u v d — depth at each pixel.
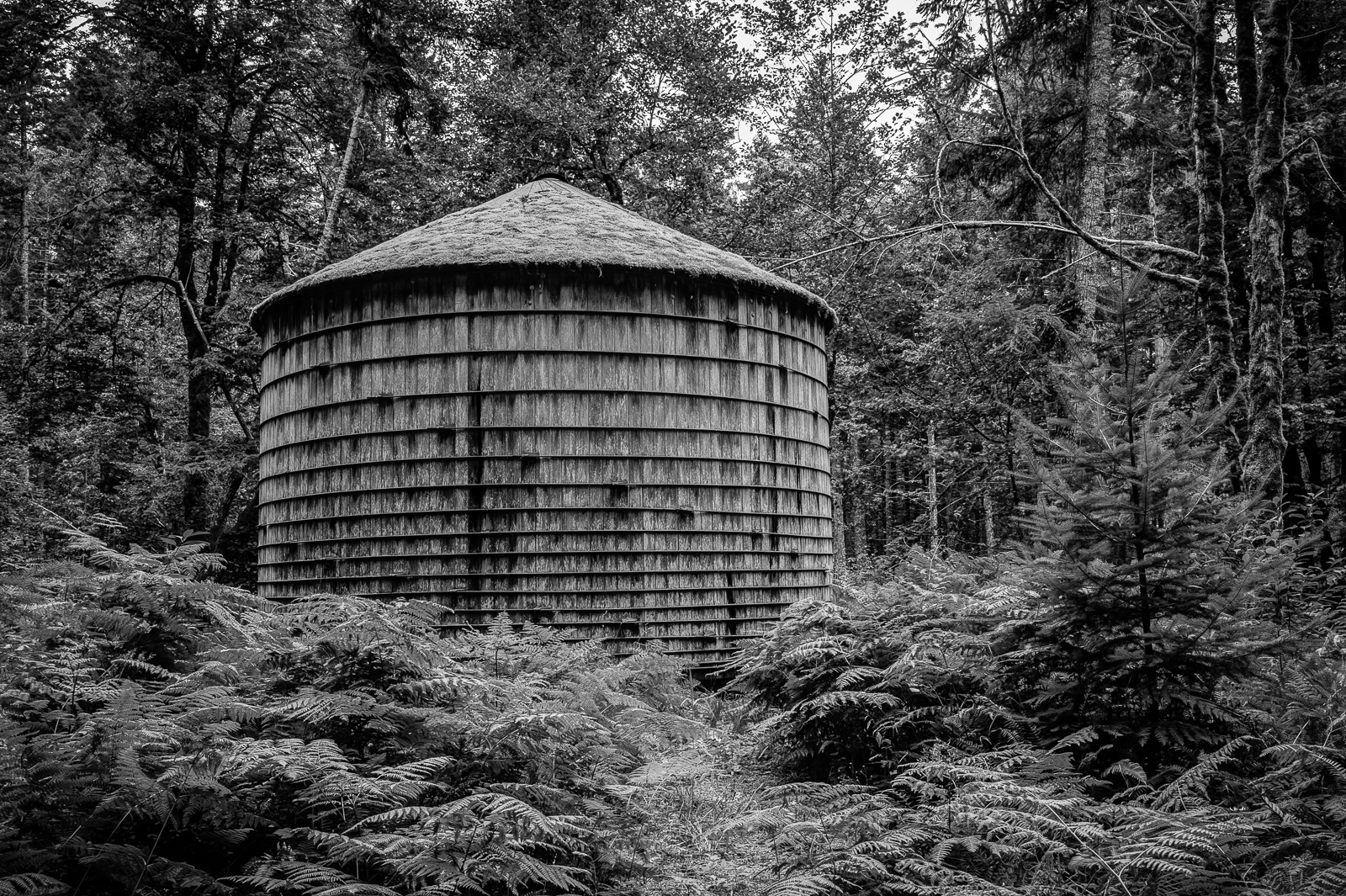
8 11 23.16
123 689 3.83
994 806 4.20
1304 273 22.72
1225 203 12.79
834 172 29.34
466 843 3.73
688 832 5.43
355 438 14.42
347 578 14.27
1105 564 4.66
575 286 13.98
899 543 21.70
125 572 5.05
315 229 28.23
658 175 29.56
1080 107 17.95
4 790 3.56
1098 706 4.99
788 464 15.64
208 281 27.86
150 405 29.25
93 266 26.08
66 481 27.17
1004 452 20.72
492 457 13.76
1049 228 13.60
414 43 29.06
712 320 14.74
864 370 25.92
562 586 13.59
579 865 4.44
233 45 25.48
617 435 13.96
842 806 5.11
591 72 28.50
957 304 18.56
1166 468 4.50
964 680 5.68
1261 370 9.42
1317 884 3.62
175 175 25.66
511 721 4.56
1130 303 4.98
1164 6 16.83
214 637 5.27
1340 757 4.34
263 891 3.59
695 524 14.27
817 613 6.49
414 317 14.18
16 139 28.69
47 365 26.17
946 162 19.27
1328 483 18.77
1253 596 4.75
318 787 3.89
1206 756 4.27
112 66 24.20
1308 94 16.41
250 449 24.64
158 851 3.83
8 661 4.37
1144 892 3.75
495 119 27.70
